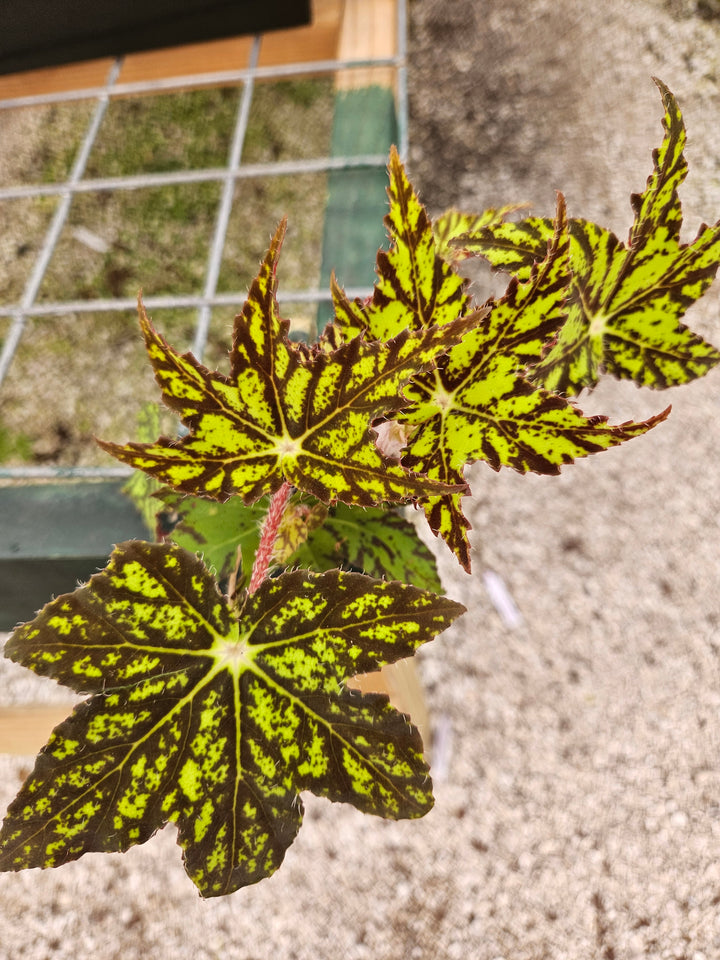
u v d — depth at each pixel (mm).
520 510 731
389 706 177
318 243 772
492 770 652
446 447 194
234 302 364
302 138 827
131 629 177
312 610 182
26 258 774
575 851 624
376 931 609
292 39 518
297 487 179
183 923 612
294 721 182
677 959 585
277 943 608
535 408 184
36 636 170
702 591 692
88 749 172
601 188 814
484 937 605
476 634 694
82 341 732
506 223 208
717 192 776
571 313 210
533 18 922
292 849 633
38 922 614
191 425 165
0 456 687
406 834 634
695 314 742
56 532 313
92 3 477
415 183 844
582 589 702
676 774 641
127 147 831
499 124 866
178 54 526
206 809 179
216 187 802
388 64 417
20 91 555
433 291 186
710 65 856
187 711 181
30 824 167
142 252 773
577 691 672
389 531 244
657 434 741
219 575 234
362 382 166
